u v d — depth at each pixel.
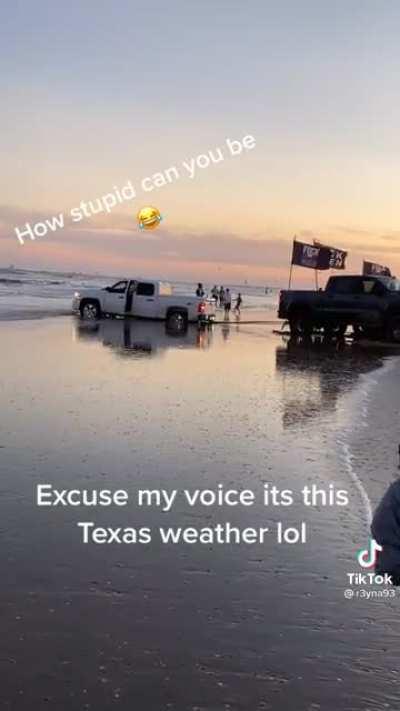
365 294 25.70
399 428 9.72
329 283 26.58
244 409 10.70
